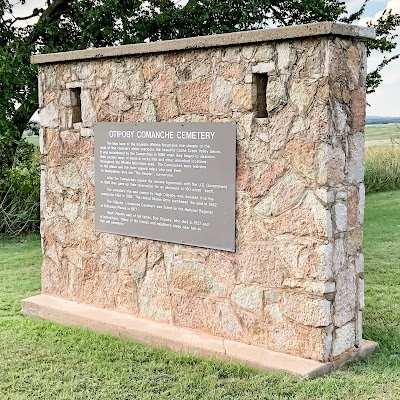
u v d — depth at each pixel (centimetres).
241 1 979
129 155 508
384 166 1408
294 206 422
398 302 575
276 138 427
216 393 390
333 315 422
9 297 623
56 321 542
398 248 805
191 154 469
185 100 472
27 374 429
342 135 418
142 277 513
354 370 422
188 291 484
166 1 1026
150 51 482
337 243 420
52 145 569
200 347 450
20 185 984
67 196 561
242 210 448
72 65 545
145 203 502
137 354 457
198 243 472
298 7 1028
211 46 448
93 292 549
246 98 439
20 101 985
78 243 556
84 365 443
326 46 401
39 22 1023
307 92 411
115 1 953
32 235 965
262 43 427
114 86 516
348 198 428
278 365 414
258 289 445
